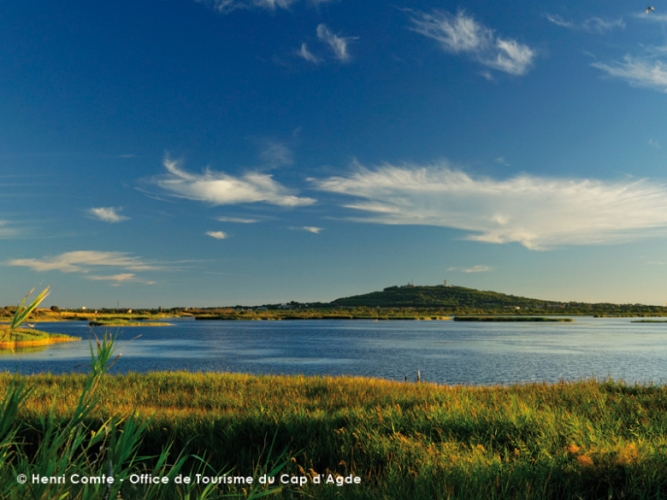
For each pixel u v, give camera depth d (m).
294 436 10.52
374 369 44.53
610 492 6.78
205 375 25.02
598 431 10.02
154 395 18.94
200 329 148.25
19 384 3.43
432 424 11.14
